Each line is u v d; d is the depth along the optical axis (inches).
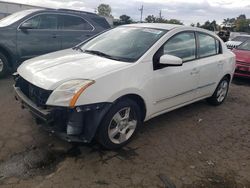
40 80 125.6
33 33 265.4
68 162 125.4
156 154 138.1
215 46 202.5
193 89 179.8
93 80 121.5
